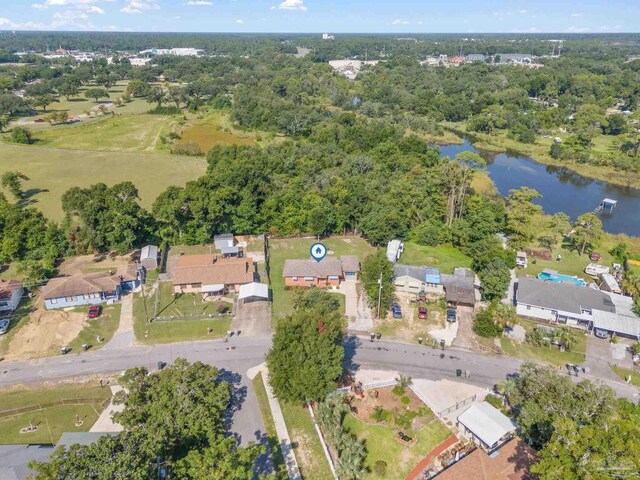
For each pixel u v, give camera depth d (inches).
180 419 1712.6
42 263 3361.2
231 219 3909.9
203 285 3088.1
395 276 3201.3
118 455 1423.5
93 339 2669.8
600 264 3668.8
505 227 4015.8
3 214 3612.2
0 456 1781.5
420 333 2770.7
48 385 2316.7
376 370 2442.2
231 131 7637.8
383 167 5300.2
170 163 5905.5
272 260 3614.7
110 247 3659.0
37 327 2743.6
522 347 2662.4
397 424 2074.3
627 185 5797.2
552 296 2920.8
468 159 4352.9
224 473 1493.6
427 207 4215.1
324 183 4594.0
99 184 3762.3
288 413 2140.7
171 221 3690.9
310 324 2185.0
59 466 1353.3
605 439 1460.4
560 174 6289.4
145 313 2906.0
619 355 2596.0
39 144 6609.3
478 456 1818.4
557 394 1915.6
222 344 2637.8
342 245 3887.8
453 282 3137.3
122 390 2133.4
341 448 1857.8
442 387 2325.3
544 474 1466.5
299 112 7632.9
